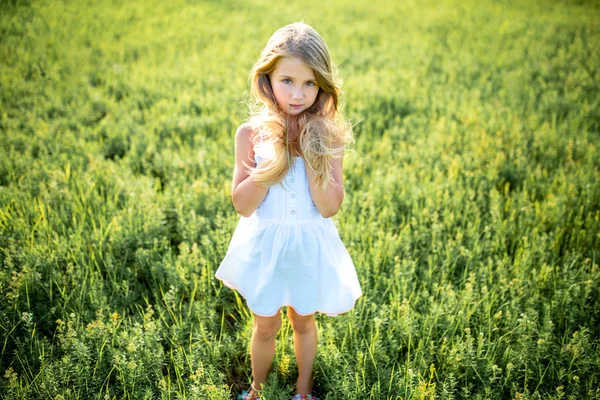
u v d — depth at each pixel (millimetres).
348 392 2436
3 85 6309
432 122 5867
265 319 2305
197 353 2650
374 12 12586
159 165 4652
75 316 2846
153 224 3619
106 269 3227
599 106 6613
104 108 6035
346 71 7730
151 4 11562
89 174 4270
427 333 2857
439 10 13094
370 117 5961
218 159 4703
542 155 5156
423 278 3338
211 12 11438
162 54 8094
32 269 3012
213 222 3785
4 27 8789
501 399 2600
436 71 8266
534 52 9070
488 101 6754
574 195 4230
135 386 2488
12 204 3789
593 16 12594
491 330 2887
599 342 2855
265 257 2191
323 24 10797
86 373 2477
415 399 2393
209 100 6184
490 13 12742
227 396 2422
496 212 3893
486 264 3527
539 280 3258
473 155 4926
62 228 3584
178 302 3070
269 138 2059
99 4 11148
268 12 11820
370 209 3902
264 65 1990
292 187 2141
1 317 2723
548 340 2797
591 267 3557
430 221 3957
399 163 4852
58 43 8180
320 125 2055
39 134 4977
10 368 2387
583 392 2553
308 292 2221
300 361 2506
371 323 2838
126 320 2883
